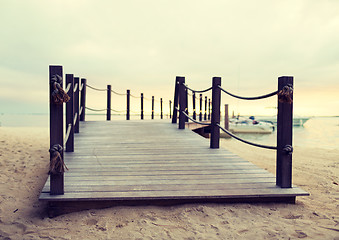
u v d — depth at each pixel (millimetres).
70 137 4605
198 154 4582
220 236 2279
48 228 2445
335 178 5133
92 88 9258
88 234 2322
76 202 2760
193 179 3320
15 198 3441
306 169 6066
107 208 2789
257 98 3512
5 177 4398
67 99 2672
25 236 2314
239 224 2490
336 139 18266
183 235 2297
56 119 2684
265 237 2254
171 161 4117
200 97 11406
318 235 2262
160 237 2262
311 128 34094
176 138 5973
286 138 3068
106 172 3533
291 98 2971
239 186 3104
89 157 4273
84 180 3211
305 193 2924
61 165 2686
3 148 7012
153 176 3404
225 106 18062
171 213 2699
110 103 10570
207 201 2900
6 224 2619
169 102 13969
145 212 2705
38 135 11383
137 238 2248
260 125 24359
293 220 2570
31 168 5074
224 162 4117
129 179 3275
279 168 3111
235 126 24641
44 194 2770
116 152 4613
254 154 8758
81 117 8797
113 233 2334
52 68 2645
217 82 5074
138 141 5586
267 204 2941
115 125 8102
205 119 12406
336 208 3043
